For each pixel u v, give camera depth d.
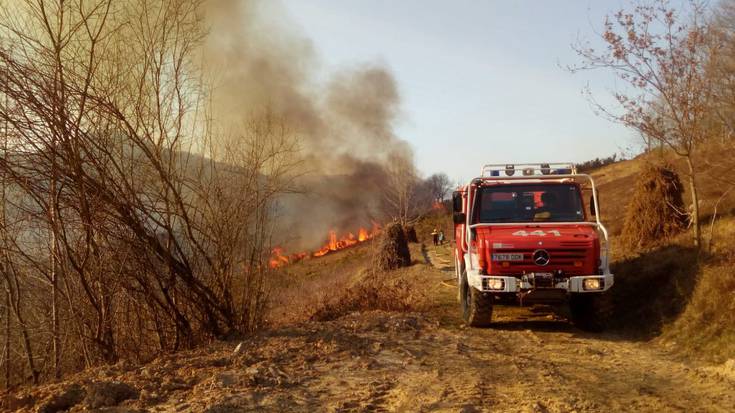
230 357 7.07
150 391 5.69
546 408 5.43
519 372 6.81
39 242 7.40
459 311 11.66
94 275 7.41
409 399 5.68
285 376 6.37
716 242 10.34
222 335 8.59
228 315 8.70
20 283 7.53
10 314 7.57
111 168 7.51
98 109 7.38
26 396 5.55
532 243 9.02
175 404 5.35
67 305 7.46
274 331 8.71
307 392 5.87
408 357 7.45
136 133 7.69
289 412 5.22
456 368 6.96
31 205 7.13
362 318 10.18
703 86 10.10
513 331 9.49
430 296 13.86
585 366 7.11
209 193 8.49
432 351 7.85
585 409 5.39
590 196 10.72
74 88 7.23
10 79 6.66
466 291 10.38
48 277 7.34
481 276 9.09
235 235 8.69
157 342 8.15
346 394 5.84
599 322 9.26
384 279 19.16
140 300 7.84
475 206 10.38
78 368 7.61
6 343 7.56
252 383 6.01
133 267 7.57
